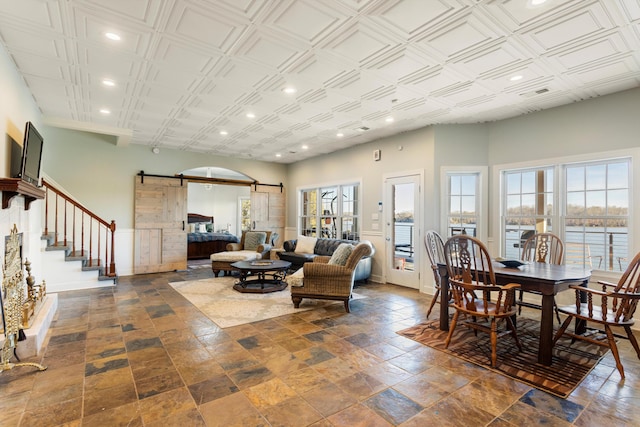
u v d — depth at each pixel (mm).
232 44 2729
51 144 5742
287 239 8656
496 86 3576
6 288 2465
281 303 4355
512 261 3299
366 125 5121
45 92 3803
